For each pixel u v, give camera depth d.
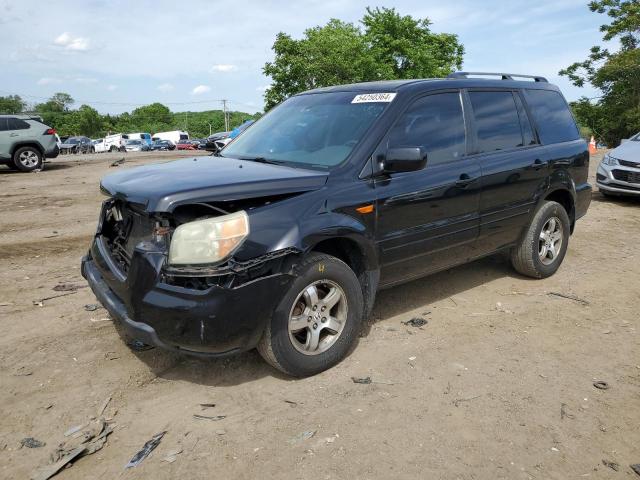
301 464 2.78
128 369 3.75
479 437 3.01
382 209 3.92
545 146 5.43
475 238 4.75
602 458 2.86
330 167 3.87
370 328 4.43
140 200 3.24
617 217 9.03
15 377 3.64
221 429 3.08
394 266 4.16
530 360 3.92
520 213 5.17
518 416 3.21
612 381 3.64
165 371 3.73
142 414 3.23
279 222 3.37
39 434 3.04
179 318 3.10
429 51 37.66
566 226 5.74
